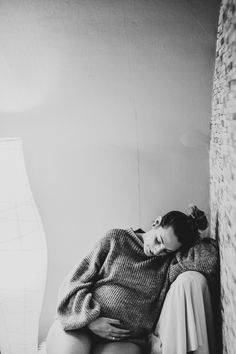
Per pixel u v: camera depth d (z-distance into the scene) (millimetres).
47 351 1585
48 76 1842
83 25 1766
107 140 1898
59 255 2039
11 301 1667
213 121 1729
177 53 1761
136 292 1636
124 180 1933
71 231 2010
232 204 1219
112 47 1784
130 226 1978
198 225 1632
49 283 2062
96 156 1920
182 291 1470
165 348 1491
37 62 1826
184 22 1722
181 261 1572
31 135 1917
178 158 1876
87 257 1742
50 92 1862
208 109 1804
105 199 1961
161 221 1609
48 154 1933
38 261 1662
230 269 1274
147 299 1634
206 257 1530
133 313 1610
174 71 1783
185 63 1767
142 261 1677
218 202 1559
